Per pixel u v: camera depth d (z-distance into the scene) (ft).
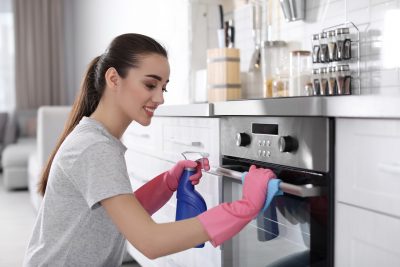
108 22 17.54
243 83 8.79
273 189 3.52
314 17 6.90
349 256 3.53
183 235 3.22
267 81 7.40
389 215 3.17
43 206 3.75
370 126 3.29
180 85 10.02
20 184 17.75
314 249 3.82
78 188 3.41
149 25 12.27
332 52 6.24
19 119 23.13
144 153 8.10
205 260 5.78
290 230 4.15
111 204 3.27
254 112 4.53
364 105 3.25
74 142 3.51
